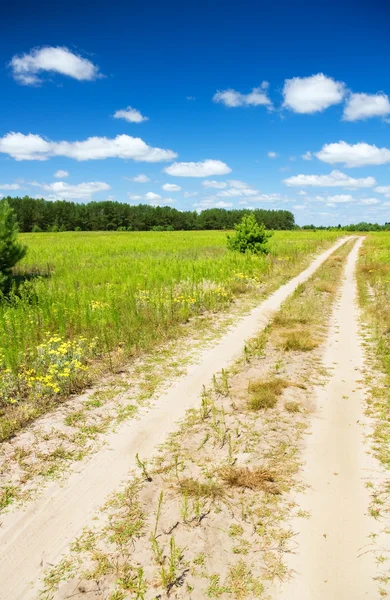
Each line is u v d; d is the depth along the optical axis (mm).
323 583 3166
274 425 5492
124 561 3375
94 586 3156
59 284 14445
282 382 6758
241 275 16141
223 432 5340
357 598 3043
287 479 4371
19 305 10367
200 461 4727
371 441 5062
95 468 4609
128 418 5730
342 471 4492
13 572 3289
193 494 4145
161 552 3381
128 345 8477
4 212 15172
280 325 10516
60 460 4738
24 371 6805
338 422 5555
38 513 3920
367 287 16109
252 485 4250
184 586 3137
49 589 3135
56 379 6625
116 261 22250
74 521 3820
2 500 4078
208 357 8188
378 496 4090
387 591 3094
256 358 8117
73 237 56594
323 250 36469
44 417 5703
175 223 125562
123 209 118375
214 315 11578
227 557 3400
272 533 3648
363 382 6836
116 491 4230
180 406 6102
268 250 25172
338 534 3629
